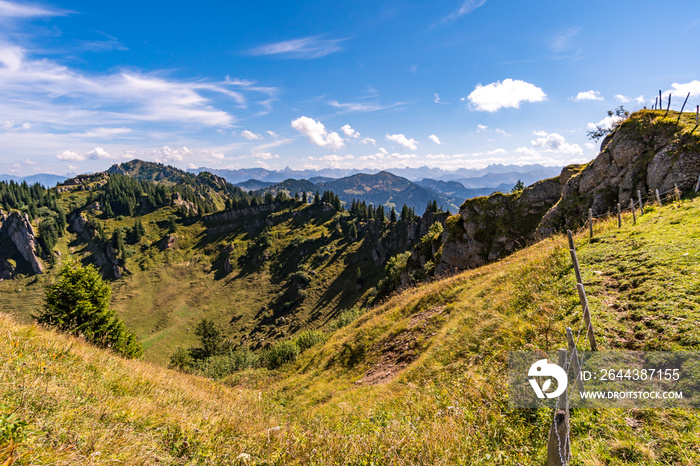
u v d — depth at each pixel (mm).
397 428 7043
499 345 9445
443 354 12156
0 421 3389
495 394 7059
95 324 25094
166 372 12656
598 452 4328
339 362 20281
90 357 9094
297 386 19781
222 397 11852
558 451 4078
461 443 5641
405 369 13641
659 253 9883
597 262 11219
